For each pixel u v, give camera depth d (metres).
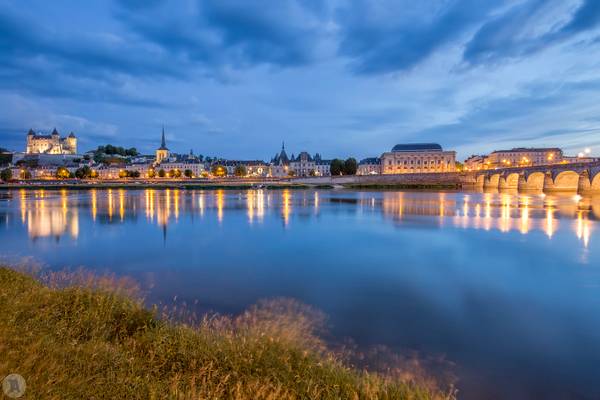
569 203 70.25
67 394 5.61
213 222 44.31
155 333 9.69
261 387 6.71
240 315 14.20
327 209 61.69
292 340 9.97
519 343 12.10
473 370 10.28
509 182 138.00
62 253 26.19
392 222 44.34
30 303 10.23
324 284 18.67
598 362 10.84
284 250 27.62
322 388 7.30
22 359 6.23
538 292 17.64
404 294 17.19
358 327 13.25
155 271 21.22
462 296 16.98
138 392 6.28
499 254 26.25
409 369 10.25
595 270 21.62
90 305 11.06
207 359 8.25
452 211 57.41
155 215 52.03
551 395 9.17
